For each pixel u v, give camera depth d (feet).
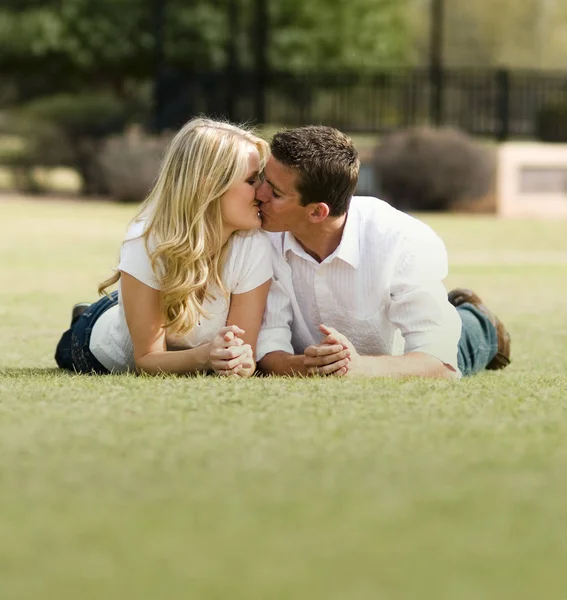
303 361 20.76
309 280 21.68
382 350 22.33
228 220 20.89
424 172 103.60
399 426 15.51
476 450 14.01
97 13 133.49
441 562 9.58
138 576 9.18
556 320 37.42
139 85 151.64
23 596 8.83
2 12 133.18
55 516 10.98
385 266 21.24
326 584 8.98
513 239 76.02
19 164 123.75
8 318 35.63
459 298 24.66
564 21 218.18
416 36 208.85
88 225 83.20
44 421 15.74
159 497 11.65
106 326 22.50
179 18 135.85
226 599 8.63
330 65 151.84
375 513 11.05
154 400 17.47
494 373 24.44
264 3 114.32
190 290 20.66
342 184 20.59
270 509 11.19
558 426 15.69
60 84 141.79
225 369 20.48
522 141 119.96
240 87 114.93
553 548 10.03
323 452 13.80
